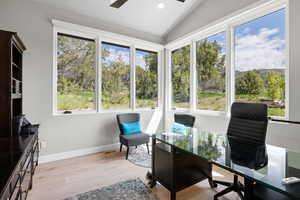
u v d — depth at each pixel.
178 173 1.85
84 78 3.35
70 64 3.20
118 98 3.79
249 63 2.68
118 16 3.41
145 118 4.12
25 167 1.59
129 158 3.09
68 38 3.17
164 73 4.43
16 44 2.16
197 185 2.19
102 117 3.47
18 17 2.65
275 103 2.36
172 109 4.29
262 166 1.28
